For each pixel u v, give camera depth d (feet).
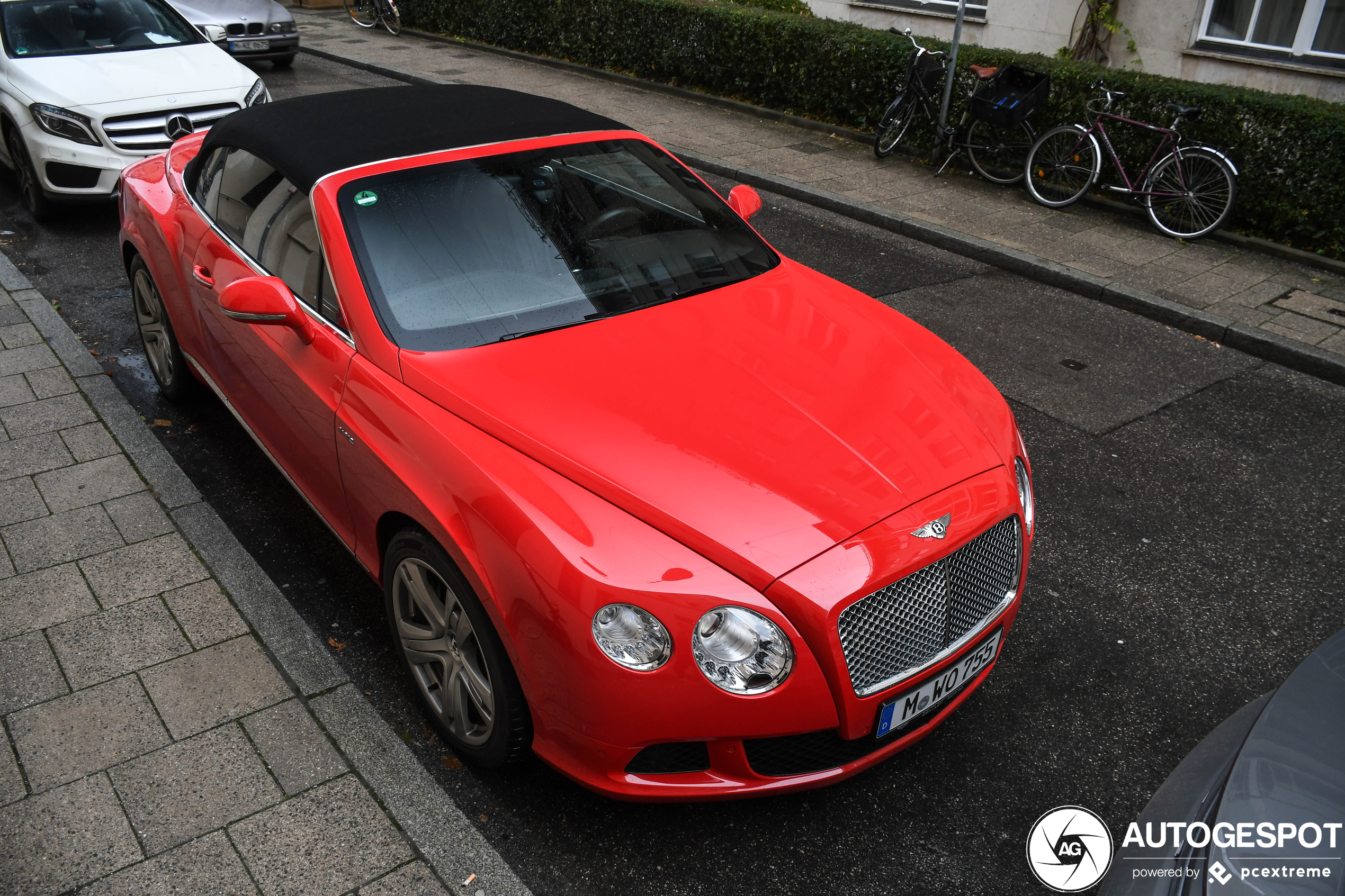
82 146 23.22
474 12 51.31
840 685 7.75
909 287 23.57
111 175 23.57
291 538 12.99
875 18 43.45
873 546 7.89
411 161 11.30
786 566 7.66
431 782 9.13
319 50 49.98
